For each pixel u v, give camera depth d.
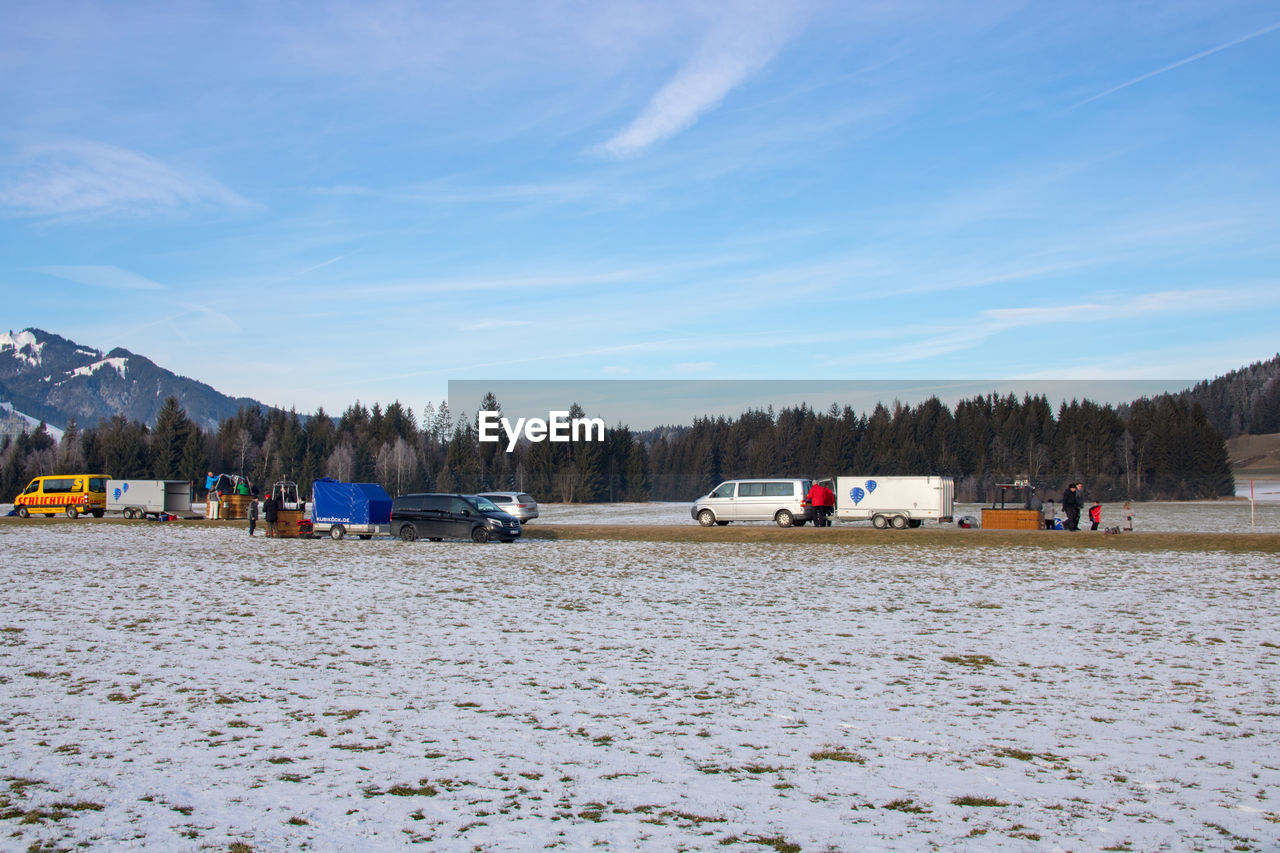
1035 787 8.05
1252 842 6.76
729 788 7.96
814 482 41.09
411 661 13.38
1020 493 50.94
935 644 15.05
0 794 7.55
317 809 7.28
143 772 8.17
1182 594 21.28
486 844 6.57
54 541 37.66
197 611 18.17
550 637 15.55
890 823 7.12
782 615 18.22
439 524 37.12
